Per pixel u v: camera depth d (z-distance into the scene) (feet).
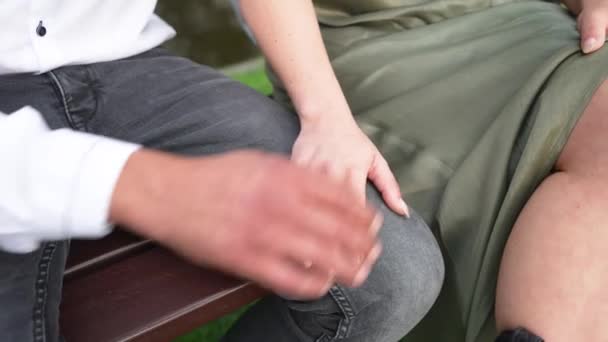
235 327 3.13
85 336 2.27
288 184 1.59
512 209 2.86
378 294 2.45
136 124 2.84
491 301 3.01
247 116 2.82
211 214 1.60
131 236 2.65
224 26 5.76
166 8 5.47
